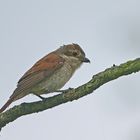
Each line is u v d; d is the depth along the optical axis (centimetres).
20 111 689
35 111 689
